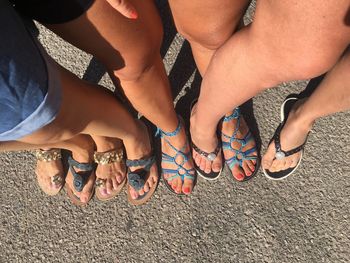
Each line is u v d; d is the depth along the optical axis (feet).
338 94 2.36
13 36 1.57
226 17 1.95
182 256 3.09
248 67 1.88
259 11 1.62
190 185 3.16
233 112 3.04
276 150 3.10
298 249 3.05
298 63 1.68
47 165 3.14
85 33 1.82
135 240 3.14
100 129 2.45
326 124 3.26
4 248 3.20
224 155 3.18
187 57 3.43
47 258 3.16
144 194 3.17
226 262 3.06
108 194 3.18
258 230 3.10
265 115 3.31
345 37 1.58
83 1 1.67
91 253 3.15
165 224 3.16
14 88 1.63
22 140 2.06
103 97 2.39
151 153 3.15
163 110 2.62
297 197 3.14
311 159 3.20
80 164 3.09
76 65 3.49
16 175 3.32
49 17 1.74
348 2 1.43
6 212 3.26
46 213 3.24
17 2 1.68
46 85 1.76
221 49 2.01
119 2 1.44
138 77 2.20
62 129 2.12
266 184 3.18
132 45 1.96
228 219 3.14
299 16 1.49
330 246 3.04
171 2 1.97
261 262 3.05
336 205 3.11
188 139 3.24
